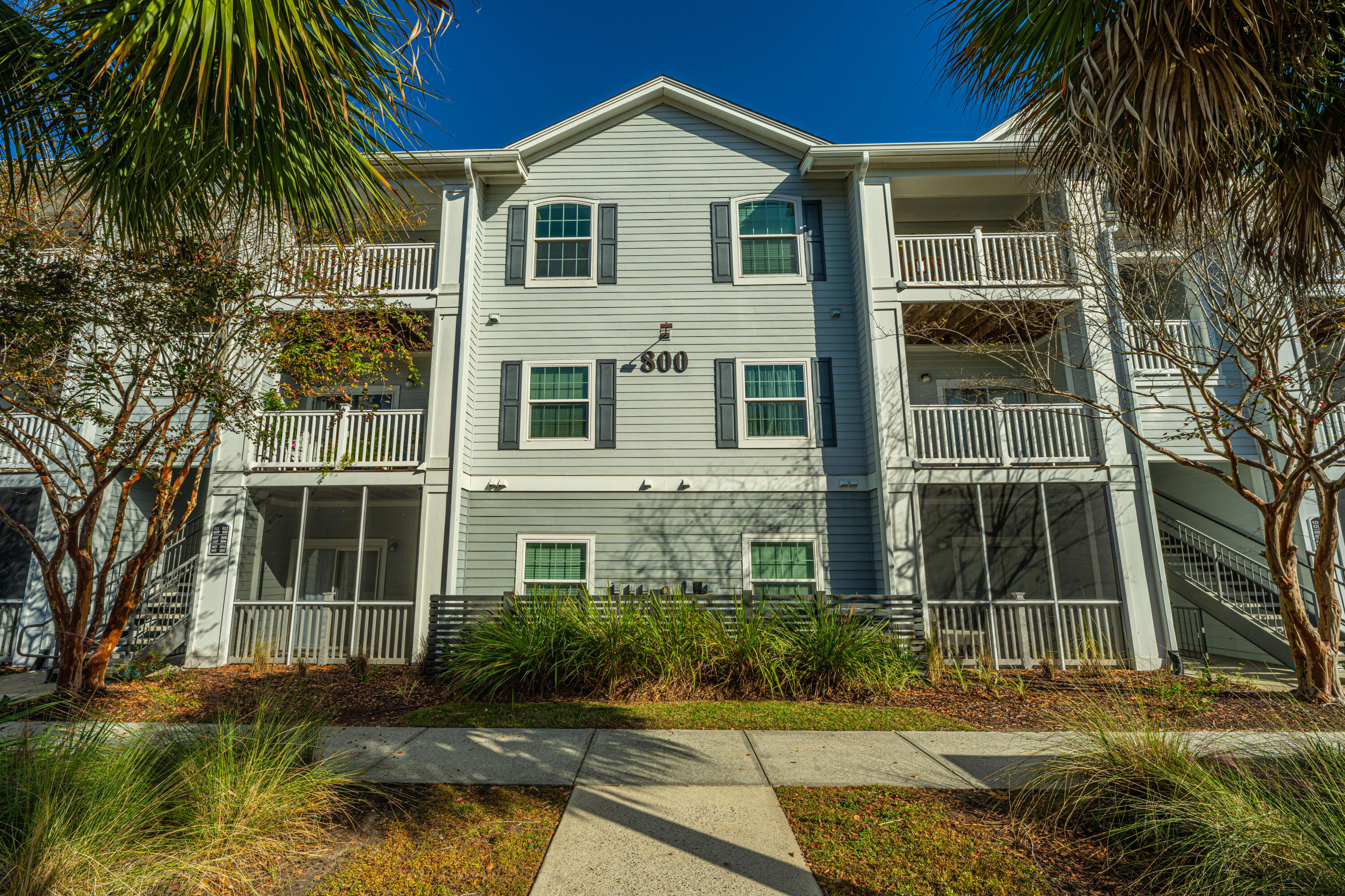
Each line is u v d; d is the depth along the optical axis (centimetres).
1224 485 1226
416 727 650
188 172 311
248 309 825
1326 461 835
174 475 1204
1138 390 1105
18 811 319
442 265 1173
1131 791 403
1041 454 1114
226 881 329
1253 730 623
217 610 1056
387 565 1479
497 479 1145
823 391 1166
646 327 1196
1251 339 790
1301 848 302
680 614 866
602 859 363
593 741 595
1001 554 1317
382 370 1013
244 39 246
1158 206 372
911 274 1177
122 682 893
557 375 1188
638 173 1251
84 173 317
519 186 1253
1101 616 1052
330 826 402
